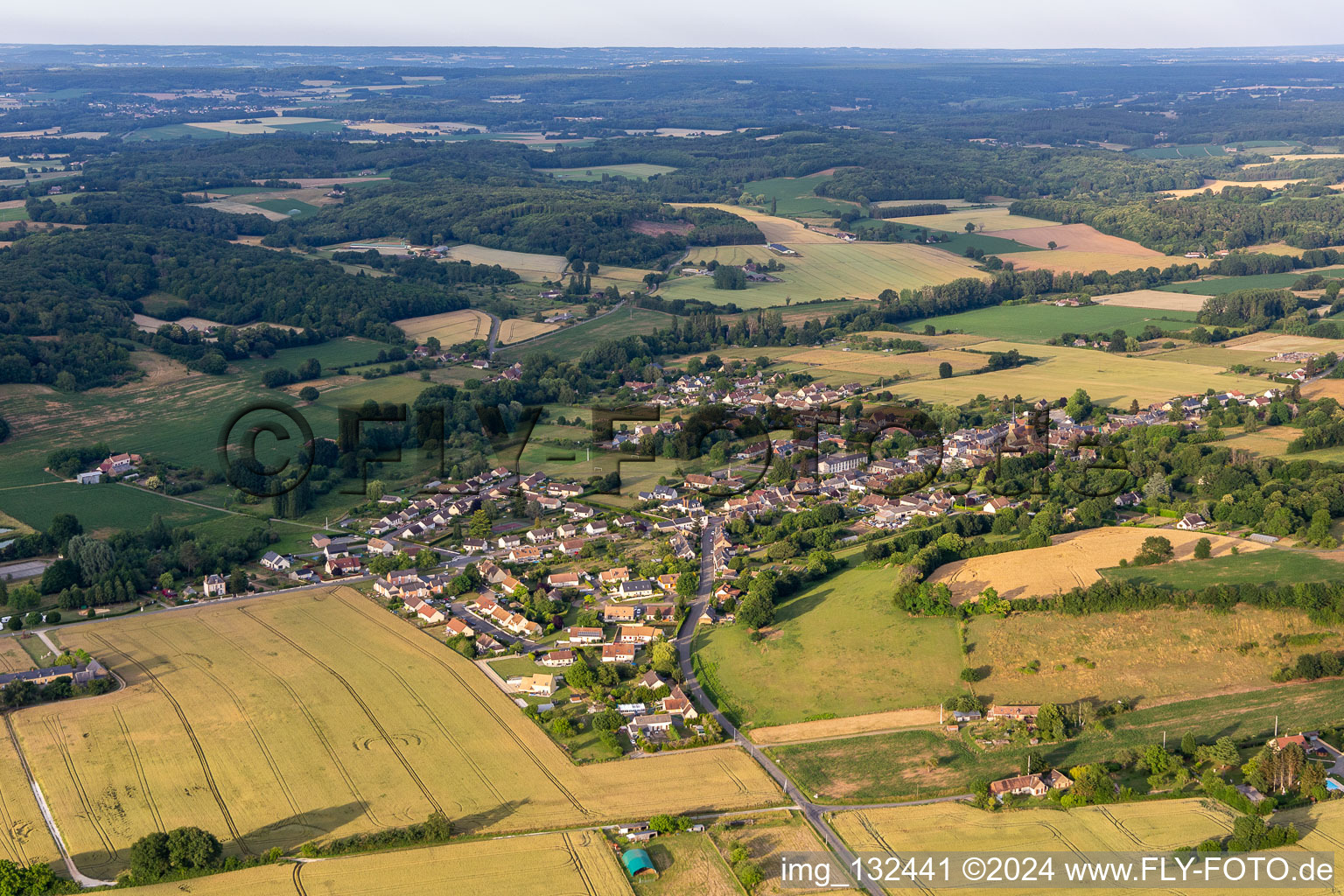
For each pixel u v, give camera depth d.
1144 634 187.75
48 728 173.12
